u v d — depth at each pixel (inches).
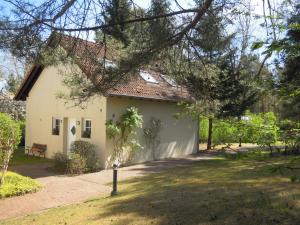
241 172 531.2
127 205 360.5
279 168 123.2
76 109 717.9
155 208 335.0
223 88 528.7
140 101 733.9
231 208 314.8
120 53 259.9
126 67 253.4
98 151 671.1
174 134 829.2
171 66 283.3
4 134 471.8
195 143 898.7
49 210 390.0
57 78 757.9
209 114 430.9
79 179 560.1
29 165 688.4
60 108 756.6
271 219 283.0
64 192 474.9
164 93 751.7
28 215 374.3
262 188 387.2
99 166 655.8
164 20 243.1
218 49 266.4
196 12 243.1
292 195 348.2
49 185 514.6
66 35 227.5
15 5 213.6
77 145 654.5
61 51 244.8
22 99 864.9
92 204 390.0
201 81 346.9
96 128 677.9
